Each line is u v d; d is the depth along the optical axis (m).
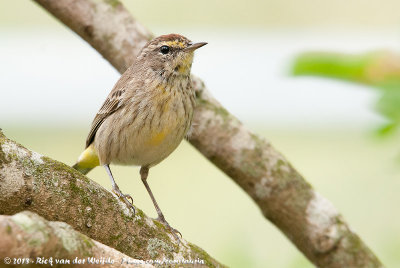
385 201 13.16
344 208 13.34
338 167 16.06
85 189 7.36
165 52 10.21
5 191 6.82
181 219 15.71
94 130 10.91
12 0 19.39
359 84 9.75
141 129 10.01
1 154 6.78
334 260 10.65
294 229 10.70
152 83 10.05
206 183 16.50
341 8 19.80
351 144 17.23
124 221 7.74
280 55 19.72
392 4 19.48
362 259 10.65
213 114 10.44
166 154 10.51
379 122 8.65
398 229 12.79
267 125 18.55
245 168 10.50
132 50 10.42
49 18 19.45
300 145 17.64
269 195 10.55
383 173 13.30
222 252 10.86
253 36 19.94
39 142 17.17
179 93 10.11
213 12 19.69
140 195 16.12
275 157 10.55
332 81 9.84
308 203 10.59
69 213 7.23
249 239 11.16
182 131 10.22
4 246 5.86
